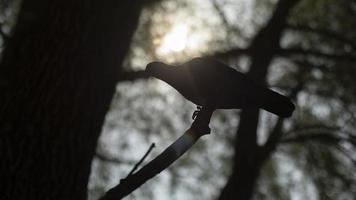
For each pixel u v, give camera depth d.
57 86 5.17
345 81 11.59
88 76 5.34
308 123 12.61
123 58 5.71
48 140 5.00
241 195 11.96
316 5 12.00
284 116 3.34
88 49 5.40
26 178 4.85
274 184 13.05
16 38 5.43
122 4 5.64
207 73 3.49
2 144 4.90
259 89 3.38
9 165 4.85
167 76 3.57
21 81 5.18
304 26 11.90
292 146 13.02
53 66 5.23
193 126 3.46
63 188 4.96
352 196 12.28
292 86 12.22
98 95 5.38
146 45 10.95
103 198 3.45
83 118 5.21
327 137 12.17
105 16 5.53
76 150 5.11
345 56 11.48
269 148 12.28
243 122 12.37
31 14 5.49
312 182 12.67
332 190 12.36
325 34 11.73
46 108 5.08
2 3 8.61
